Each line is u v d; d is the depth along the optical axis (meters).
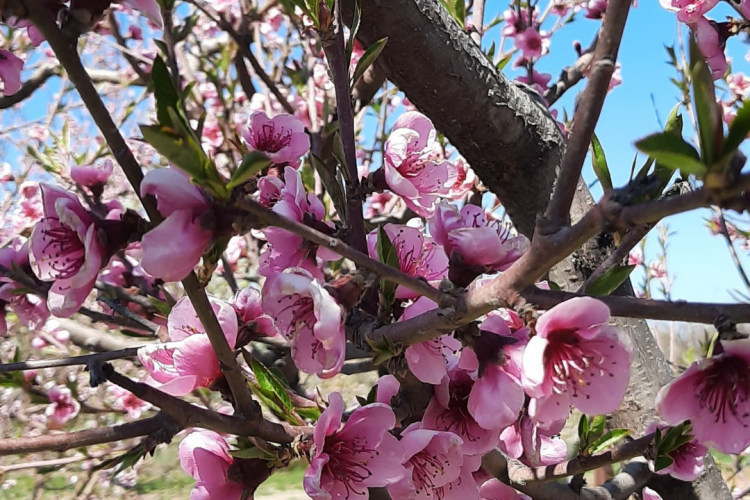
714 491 0.31
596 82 0.13
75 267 0.17
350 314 0.20
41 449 0.17
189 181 0.14
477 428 0.21
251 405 0.18
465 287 0.20
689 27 0.27
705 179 0.11
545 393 0.16
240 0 0.61
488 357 0.17
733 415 0.16
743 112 0.10
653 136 0.11
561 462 0.25
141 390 0.16
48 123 0.78
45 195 0.17
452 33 0.29
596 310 0.15
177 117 0.12
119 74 0.79
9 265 0.28
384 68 0.30
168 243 0.14
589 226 0.13
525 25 0.60
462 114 0.30
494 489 0.26
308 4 0.21
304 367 0.17
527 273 0.14
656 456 0.23
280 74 0.70
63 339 0.53
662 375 0.32
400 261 0.23
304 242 0.21
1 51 0.23
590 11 0.58
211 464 0.20
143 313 0.37
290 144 0.26
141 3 0.15
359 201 0.22
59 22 0.13
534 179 0.32
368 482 0.19
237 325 0.21
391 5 0.27
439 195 0.25
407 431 0.20
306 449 0.19
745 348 0.15
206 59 0.65
